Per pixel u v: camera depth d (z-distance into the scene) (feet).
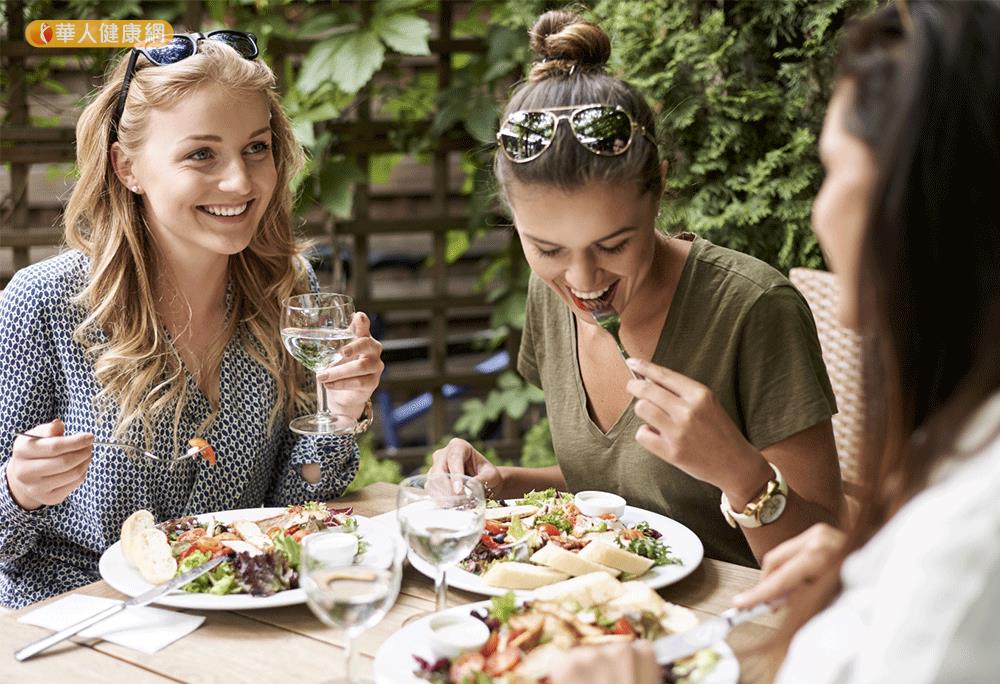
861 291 2.77
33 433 5.02
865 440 3.04
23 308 5.85
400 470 13.25
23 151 11.73
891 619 2.43
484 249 16.75
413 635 4.04
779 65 9.36
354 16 11.96
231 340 6.31
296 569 4.64
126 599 4.66
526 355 6.51
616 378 5.78
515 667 3.52
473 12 12.37
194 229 5.81
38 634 4.32
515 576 4.54
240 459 6.22
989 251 2.52
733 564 5.23
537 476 6.40
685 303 5.50
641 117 4.85
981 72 2.47
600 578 4.26
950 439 2.57
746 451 4.50
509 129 4.78
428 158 13.02
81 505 5.82
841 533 3.62
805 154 9.09
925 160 2.51
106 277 5.92
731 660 3.74
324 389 5.91
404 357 15.84
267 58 12.03
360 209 12.71
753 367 5.36
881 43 2.74
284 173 6.57
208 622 4.42
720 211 9.55
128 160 5.95
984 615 2.34
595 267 4.91
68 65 12.57
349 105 12.45
